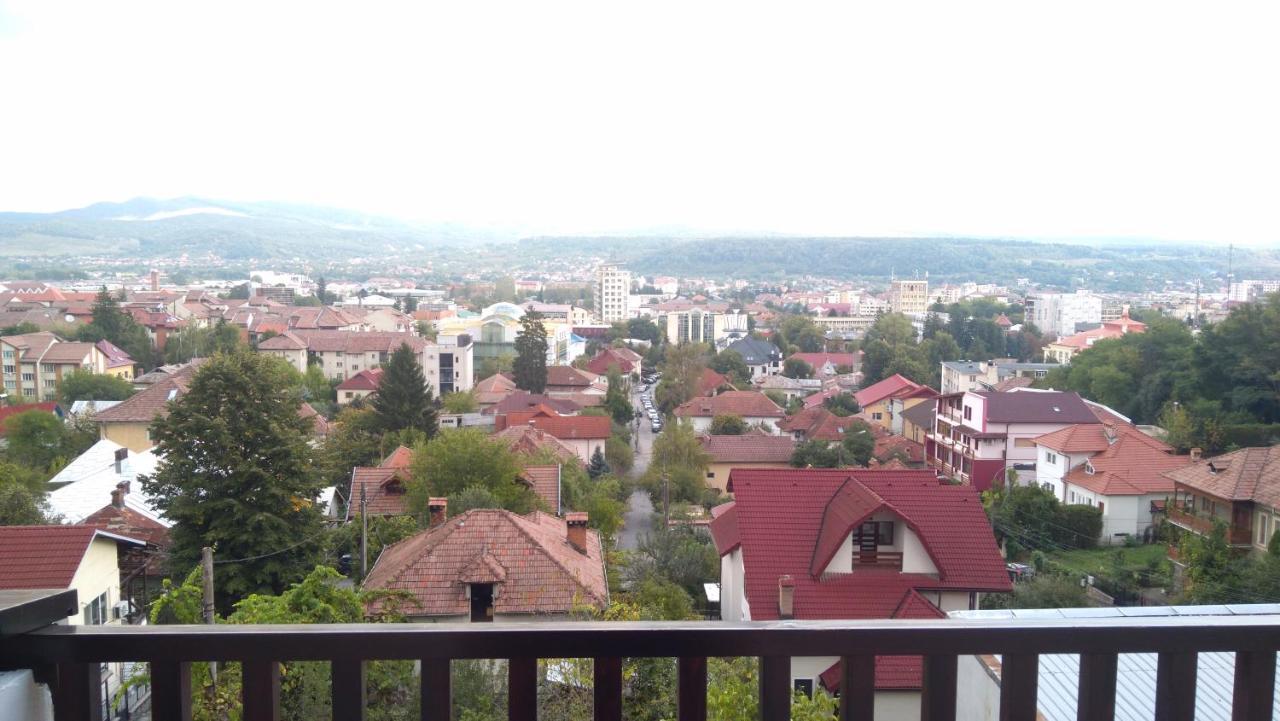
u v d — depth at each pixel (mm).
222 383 22297
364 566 20781
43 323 89312
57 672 2350
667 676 9680
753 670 9930
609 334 127688
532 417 50625
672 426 48500
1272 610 6391
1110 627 2428
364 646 2318
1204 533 25703
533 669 2352
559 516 28062
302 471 22391
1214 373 47750
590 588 16906
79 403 55688
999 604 22500
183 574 21281
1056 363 88125
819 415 57562
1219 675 6699
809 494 18562
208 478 21906
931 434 49906
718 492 46094
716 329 141500
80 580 16422
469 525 17781
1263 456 26188
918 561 17062
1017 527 33281
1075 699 7117
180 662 2332
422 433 42906
